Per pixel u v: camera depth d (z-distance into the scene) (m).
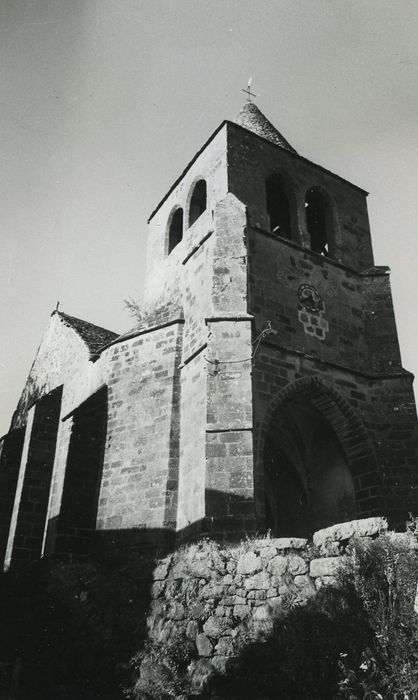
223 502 15.84
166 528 17.77
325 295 22.91
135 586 15.39
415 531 11.82
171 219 27.08
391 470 20.41
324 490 21.97
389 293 24.00
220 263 19.77
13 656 15.12
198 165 25.75
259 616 12.65
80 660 14.45
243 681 11.69
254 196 23.38
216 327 18.42
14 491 25.34
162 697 12.40
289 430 23.09
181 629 13.57
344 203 26.33
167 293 24.47
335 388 21.03
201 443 17.75
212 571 13.98
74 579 16.91
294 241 23.88
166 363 20.89
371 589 11.08
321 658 10.73
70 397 25.50
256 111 29.28
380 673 9.80
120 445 20.38
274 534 23.19
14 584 18.28
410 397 21.59
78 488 19.91
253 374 19.23
